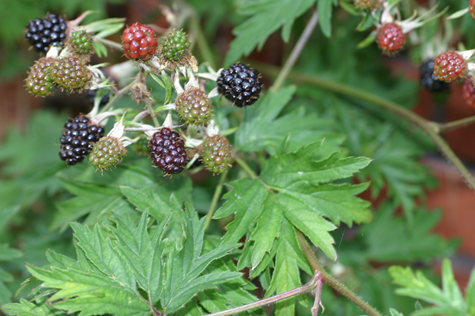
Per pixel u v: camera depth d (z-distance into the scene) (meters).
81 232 0.56
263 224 0.58
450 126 0.65
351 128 0.75
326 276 0.56
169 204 0.59
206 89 0.61
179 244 0.56
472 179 0.63
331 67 0.79
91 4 0.78
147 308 0.55
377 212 0.76
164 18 0.93
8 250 0.64
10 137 0.94
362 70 0.78
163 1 0.84
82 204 0.62
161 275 0.55
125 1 0.88
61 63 0.56
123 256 0.56
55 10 0.81
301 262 0.57
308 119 0.63
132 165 0.62
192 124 0.56
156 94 0.63
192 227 0.56
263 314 0.57
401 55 0.84
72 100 0.99
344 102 0.76
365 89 0.78
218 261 0.58
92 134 0.57
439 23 0.70
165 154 0.55
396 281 0.53
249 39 0.67
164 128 0.56
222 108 0.61
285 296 0.56
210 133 0.57
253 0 0.70
